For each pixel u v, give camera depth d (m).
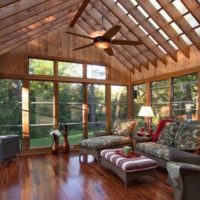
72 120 6.61
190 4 4.09
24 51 5.94
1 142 5.02
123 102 7.42
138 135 5.53
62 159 5.41
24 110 5.95
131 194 3.30
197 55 4.98
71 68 6.59
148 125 6.51
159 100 6.25
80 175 4.17
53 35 6.31
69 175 4.17
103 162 4.36
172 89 5.78
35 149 6.05
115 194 3.30
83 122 6.74
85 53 6.75
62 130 6.37
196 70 4.97
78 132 6.68
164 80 6.05
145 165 3.62
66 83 6.54
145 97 6.82
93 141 5.13
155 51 5.79
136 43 4.10
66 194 3.29
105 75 7.10
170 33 4.97
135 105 7.34
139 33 5.52
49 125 6.29
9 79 5.84
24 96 5.96
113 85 7.25
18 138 5.47
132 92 7.44
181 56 5.43
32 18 4.34
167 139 4.52
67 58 6.48
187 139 4.05
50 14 4.54
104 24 5.80
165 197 3.20
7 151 5.12
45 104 6.26
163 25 4.89
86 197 3.19
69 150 6.37
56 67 6.34
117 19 5.55
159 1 4.39
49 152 6.18
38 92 6.17
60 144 6.38
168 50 5.46
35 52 6.06
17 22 3.82
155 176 3.75
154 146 4.43
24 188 3.53
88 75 6.82
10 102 5.86
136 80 7.16
